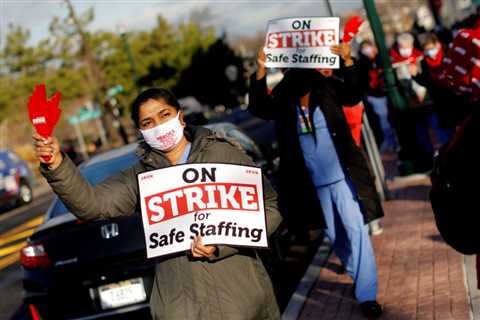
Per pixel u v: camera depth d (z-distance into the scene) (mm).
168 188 3469
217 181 3482
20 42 44344
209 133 3555
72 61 45750
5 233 17703
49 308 5953
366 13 10242
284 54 5500
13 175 23766
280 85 5555
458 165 3250
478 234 3301
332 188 5543
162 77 59250
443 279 5871
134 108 3482
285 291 6977
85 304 5863
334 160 5504
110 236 5812
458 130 3312
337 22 5410
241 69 62312
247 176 3496
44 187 31906
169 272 3475
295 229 5703
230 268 3455
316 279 6758
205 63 60375
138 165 3611
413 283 5984
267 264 6645
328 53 5426
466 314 5023
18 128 45531
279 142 5668
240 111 35562
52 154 3221
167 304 3432
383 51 10203
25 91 44469
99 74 42250
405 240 7297
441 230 3408
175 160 3559
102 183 3531
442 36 14117
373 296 5477
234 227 3477
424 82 7895
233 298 3410
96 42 47406
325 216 5699
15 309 8828
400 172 10578
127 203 3545
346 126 5469
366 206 5438
